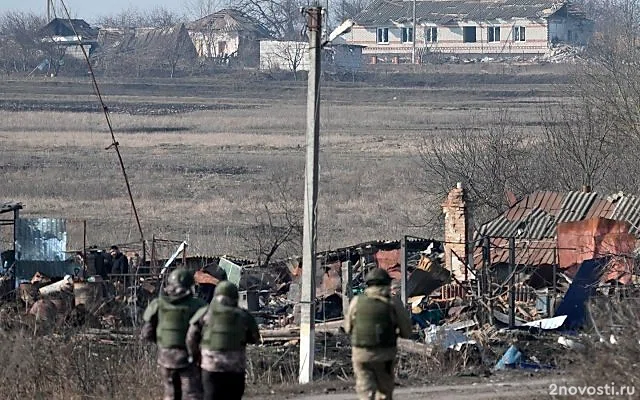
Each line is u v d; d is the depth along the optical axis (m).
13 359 66.44
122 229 152.88
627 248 101.12
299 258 108.31
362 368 45.66
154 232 149.25
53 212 168.00
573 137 148.12
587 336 63.19
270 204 177.25
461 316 93.94
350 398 63.06
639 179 142.88
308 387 67.25
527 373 72.25
